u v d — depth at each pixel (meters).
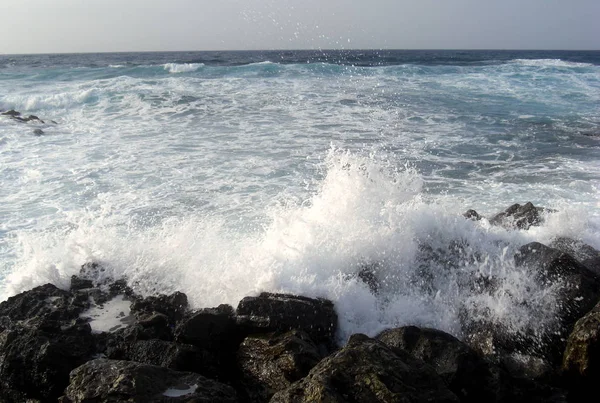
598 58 66.44
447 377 4.42
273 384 4.54
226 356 5.04
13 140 14.34
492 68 32.06
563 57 69.00
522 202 9.33
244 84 24.20
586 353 4.55
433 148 13.59
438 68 30.83
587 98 22.28
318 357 4.56
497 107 19.86
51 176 11.02
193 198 9.52
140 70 29.00
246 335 5.11
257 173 11.05
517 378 4.57
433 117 17.69
